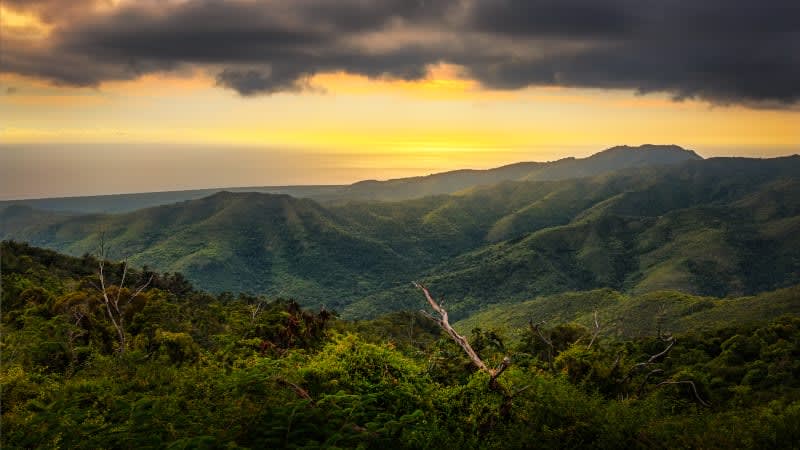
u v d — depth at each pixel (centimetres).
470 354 836
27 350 1295
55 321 1972
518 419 684
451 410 702
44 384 862
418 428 595
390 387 690
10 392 746
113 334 1891
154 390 743
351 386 680
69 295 2533
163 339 1477
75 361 1319
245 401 566
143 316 2394
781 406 912
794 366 3369
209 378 724
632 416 715
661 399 995
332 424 526
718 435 724
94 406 630
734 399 1315
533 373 880
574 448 650
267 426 512
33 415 577
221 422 531
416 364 872
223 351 1349
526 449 645
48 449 507
